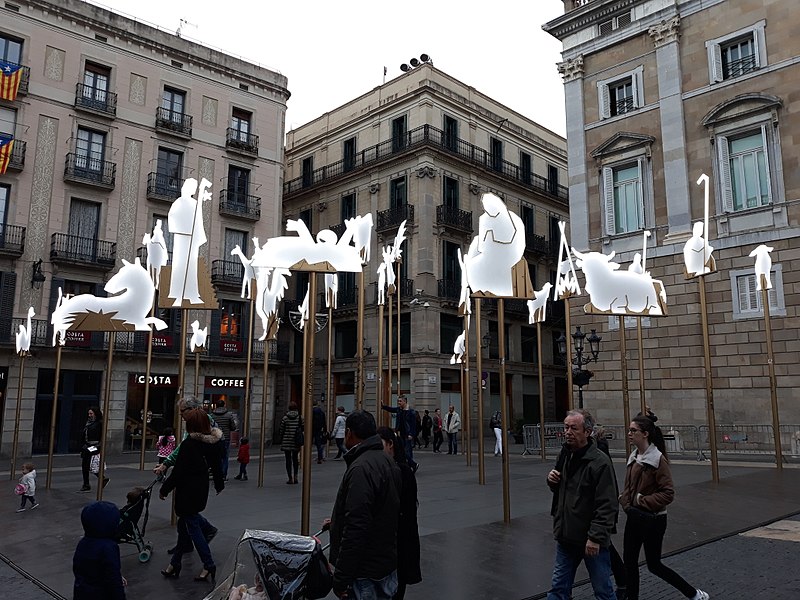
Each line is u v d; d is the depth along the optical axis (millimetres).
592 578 4445
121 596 3904
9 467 20859
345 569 3684
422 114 34969
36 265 26281
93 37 29141
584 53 26141
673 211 22859
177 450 6828
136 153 29922
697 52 23062
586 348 24562
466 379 17766
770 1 21469
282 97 35500
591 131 25688
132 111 29953
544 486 12461
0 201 26172
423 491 11805
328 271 7387
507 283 9805
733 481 12750
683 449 21250
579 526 4469
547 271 40938
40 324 26312
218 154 32625
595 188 25312
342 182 38500
